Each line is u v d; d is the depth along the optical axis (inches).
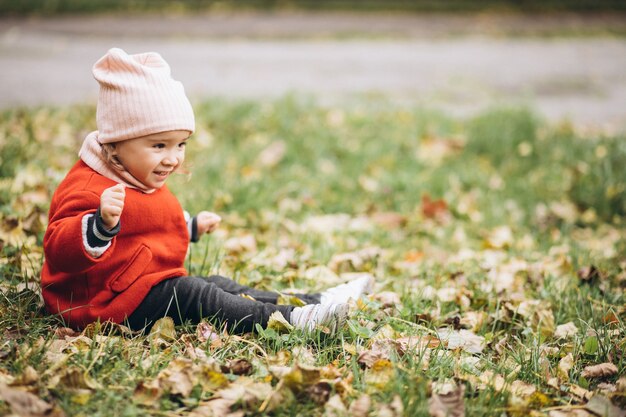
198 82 346.6
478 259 168.6
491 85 380.2
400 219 198.1
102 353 96.3
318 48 451.5
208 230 125.0
